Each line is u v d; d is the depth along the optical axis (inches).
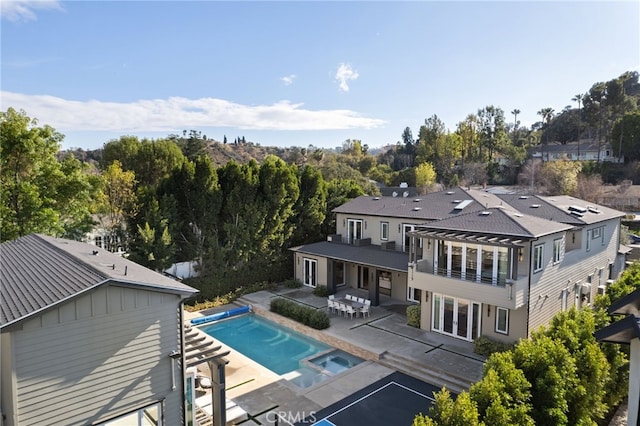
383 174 3420.3
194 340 486.6
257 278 1162.6
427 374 652.1
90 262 446.6
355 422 531.2
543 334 523.2
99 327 364.2
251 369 695.7
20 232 914.7
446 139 3540.8
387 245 1063.6
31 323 326.3
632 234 1657.2
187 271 1087.0
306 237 1289.4
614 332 296.8
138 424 399.9
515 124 4362.7
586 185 2258.9
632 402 311.7
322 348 811.4
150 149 1931.6
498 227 720.3
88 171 1203.2
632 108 3393.2
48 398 338.3
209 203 1078.4
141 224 1026.7
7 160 933.2
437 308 810.2
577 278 889.5
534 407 411.8
